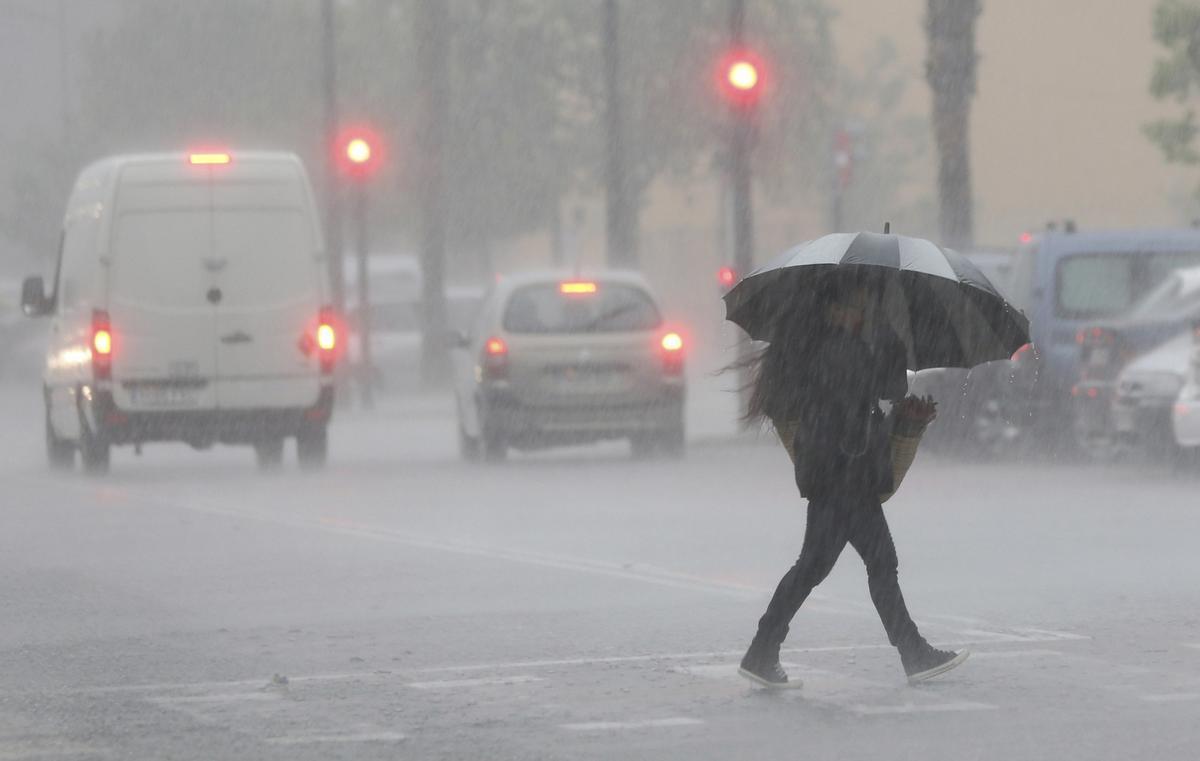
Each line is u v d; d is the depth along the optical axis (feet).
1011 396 185.57
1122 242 187.11
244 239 192.95
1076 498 152.35
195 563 121.29
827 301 76.74
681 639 90.02
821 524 76.38
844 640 88.94
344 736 69.92
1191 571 111.24
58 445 207.00
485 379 196.85
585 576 112.16
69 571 118.32
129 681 81.51
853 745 67.36
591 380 197.16
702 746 67.46
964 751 66.28
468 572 114.62
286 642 90.84
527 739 68.95
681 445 201.05
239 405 192.34
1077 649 86.02
